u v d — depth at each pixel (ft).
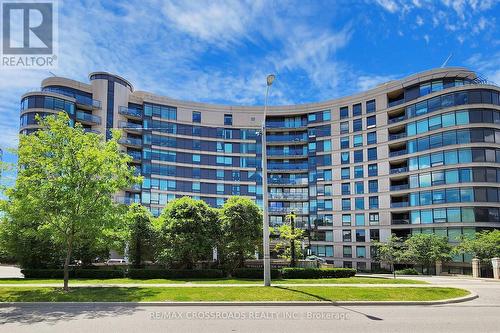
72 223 71.26
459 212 175.52
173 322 44.19
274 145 249.55
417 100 198.39
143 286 74.59
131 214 79.46
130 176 76.79
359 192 218.59
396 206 201.98
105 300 59.06
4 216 96.17
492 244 142.20
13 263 190.60
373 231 209.77
